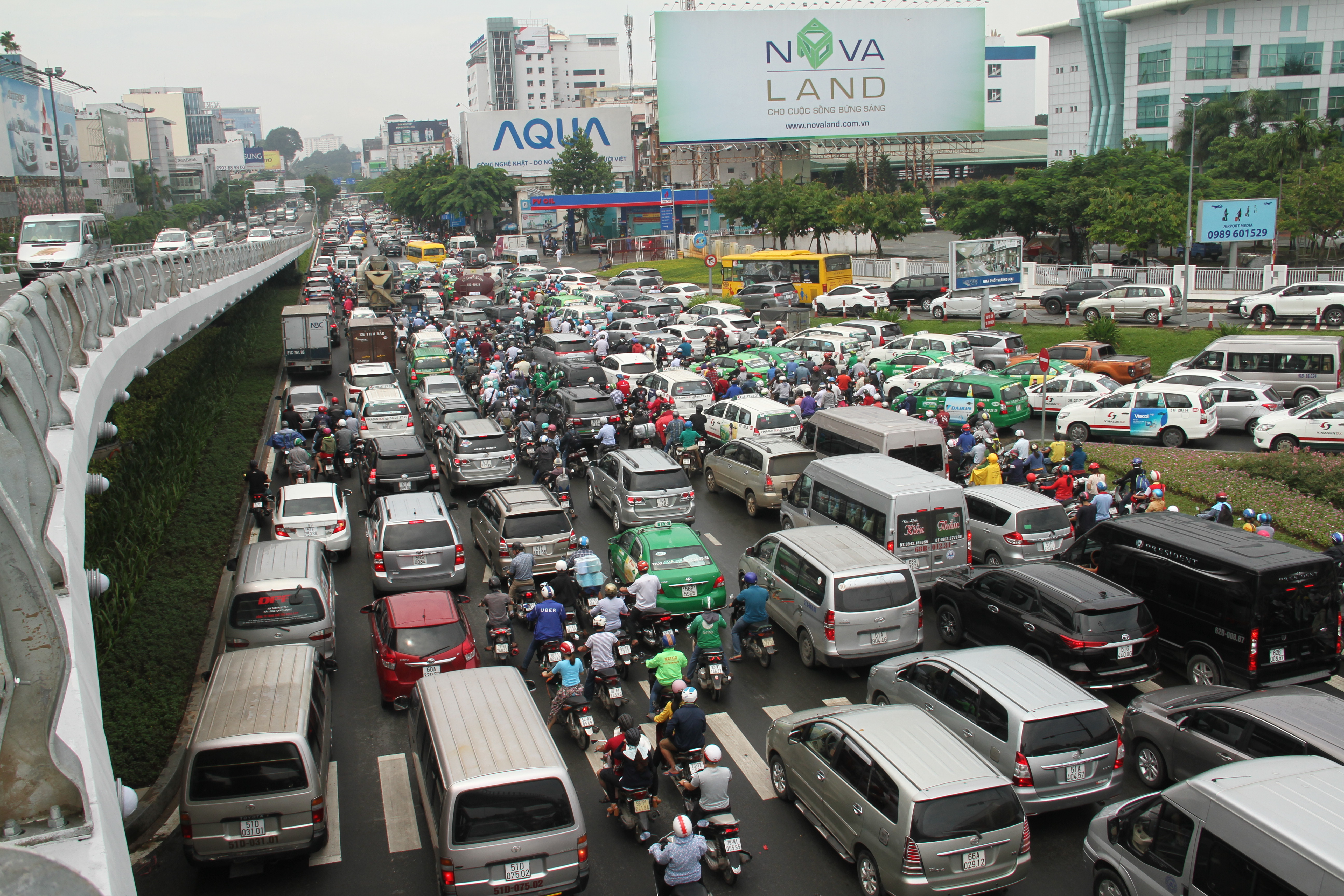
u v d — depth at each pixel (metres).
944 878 8.52
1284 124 64.00
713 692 13.54
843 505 17.28
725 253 74.69
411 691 12.65
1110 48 87.12
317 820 9.59
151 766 11.51
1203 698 11.13
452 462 23.17
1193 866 7.86
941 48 77.69
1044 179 57.91
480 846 8.52
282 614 13.62
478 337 40.97
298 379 38.62
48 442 7.54
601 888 9.62
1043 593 13.12
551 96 198.62
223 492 22.75
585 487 24.45
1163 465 22.62
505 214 108.25
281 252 59.38
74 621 5.05
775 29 76.00
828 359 32.03
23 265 30.12
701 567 15.49
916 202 63.31
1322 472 20.44
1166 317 39.50
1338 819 7.34
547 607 14.21
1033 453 21.34
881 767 9.06
